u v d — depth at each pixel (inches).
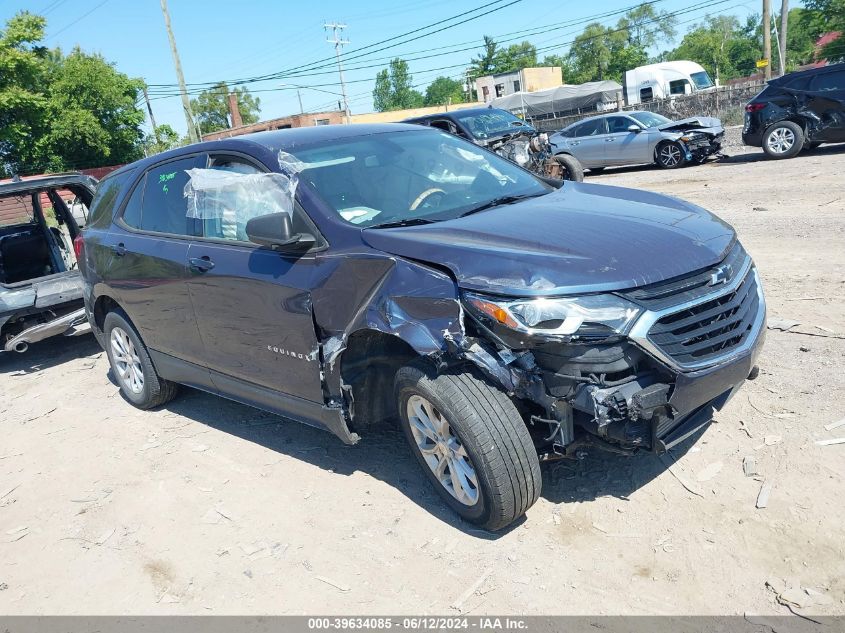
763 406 155.6
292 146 161.0
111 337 218.7
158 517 152.8
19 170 1508.4
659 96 1267.2
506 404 120.0
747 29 3339.1
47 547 148.7
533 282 113.3
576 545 122.7
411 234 132.0
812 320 199.5
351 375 139.7
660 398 113.1
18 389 256.5
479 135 548.4
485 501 122.1
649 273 116.1
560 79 2447.1
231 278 157.2
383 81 4170.8
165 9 1363.2
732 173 535.5
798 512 121.0
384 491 148.3
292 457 169.5
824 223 314.0
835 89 540.4
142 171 202.2
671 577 112.0
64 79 1535.4
